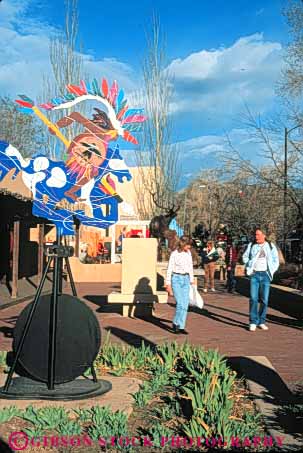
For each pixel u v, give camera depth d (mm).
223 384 6039
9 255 23266
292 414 5578
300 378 7324
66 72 29016
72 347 6352
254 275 11492
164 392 6449
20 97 6629
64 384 6445
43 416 5270
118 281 27188
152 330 11570
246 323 12625
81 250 32188
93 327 6438
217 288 22703
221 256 27984
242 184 21500
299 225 19125
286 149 17516
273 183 17672
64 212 6719
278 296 15375
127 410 5684
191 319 13320
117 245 38281
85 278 27047
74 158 6781
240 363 7527
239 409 5805
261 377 6848
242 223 29719
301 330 11516
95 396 6129
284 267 20406
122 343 10000
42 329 6371
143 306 13930
